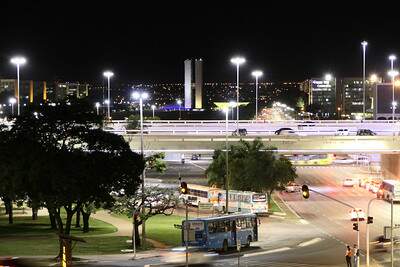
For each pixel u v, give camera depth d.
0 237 140.50
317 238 148.75
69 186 107.06
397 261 119.69
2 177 107.81
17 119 112.00
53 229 156.38
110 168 111.62
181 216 189.12
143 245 130.25
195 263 111.44
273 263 113.31
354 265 107.44
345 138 196.00
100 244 133.50
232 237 132.88
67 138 112.31
